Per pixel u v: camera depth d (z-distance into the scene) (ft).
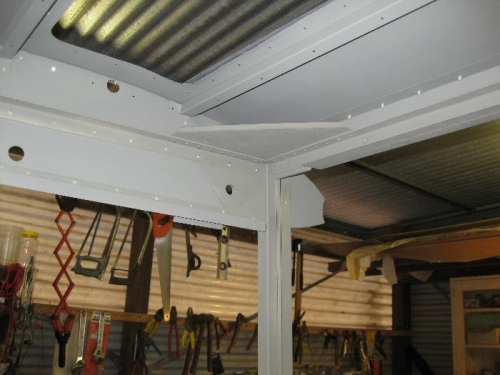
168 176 7.01
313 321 19.13
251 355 16.46
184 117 7.02
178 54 6.22
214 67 6.34
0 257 10.41
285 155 7.83
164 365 14.33
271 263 7.94
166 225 8.29
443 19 4.97
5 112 5.82
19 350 11.05
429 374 21.45
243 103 6.91
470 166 13.98
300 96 6.65
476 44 5.31
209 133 6.93
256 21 5.65
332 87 6.37
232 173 7.79
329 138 7.20
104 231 13.26
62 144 6.15
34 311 11.33
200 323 14.03
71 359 11.32
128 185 6.59
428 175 14.80
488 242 13.20
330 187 16.15
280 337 7.64
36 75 5.85
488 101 5.78
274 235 7.97
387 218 19.98
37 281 12.12
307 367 17.10
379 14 4.78
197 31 5.82
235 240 16.40
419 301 22.62
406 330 22.08
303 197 8.50
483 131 11.75
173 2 5.40
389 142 6.79
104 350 11.39
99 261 9.81
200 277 15.25
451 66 5.71
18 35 5.23
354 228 21.24
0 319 9.75
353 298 20.84
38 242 12.22
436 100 6.09
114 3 5.38
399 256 15.43
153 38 5.97
